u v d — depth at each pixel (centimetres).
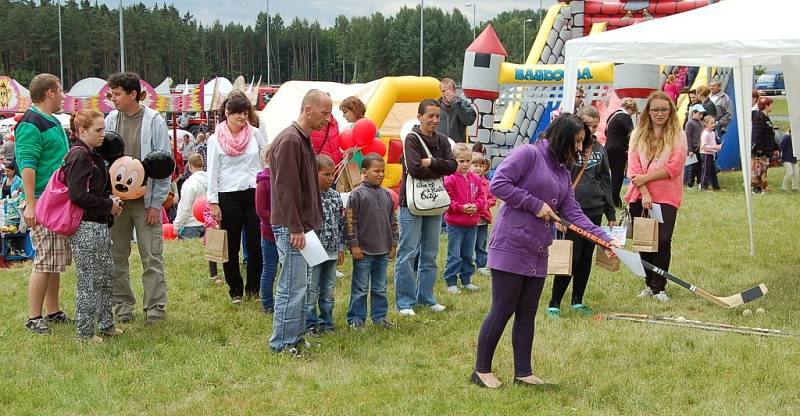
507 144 1669
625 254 476
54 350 573
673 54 746
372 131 818
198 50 8444
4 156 1502
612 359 550
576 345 580
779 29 707
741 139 916
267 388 499
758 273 829
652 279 735
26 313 682
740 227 1098
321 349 581
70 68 7125
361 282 640
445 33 8675
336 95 1219
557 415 451
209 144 700
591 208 664
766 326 637
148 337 607
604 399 479
